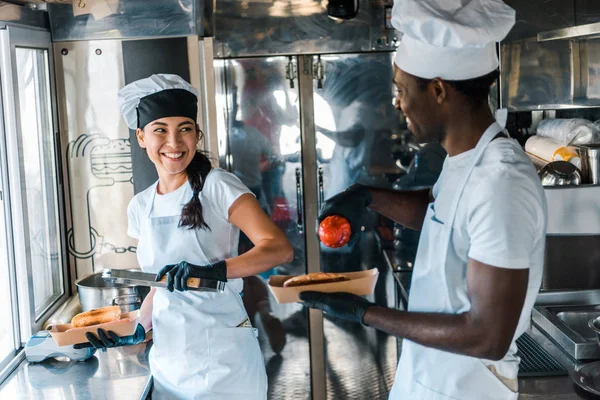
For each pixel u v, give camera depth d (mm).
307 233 3684
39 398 2092
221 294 2098
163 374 2131
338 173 3650
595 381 1984
